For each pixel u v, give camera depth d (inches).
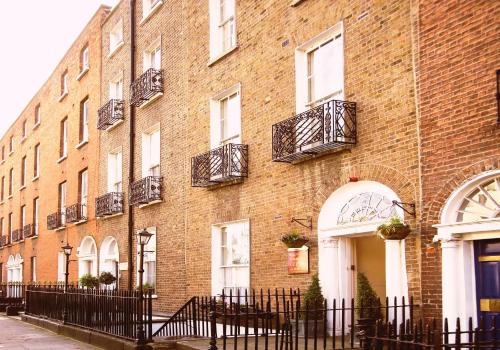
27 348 495.8
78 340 545.6
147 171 756.0
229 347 385.7
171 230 677.3
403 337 260.7
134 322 439.5
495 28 335.6
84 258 932.0
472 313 345.4
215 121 608.7
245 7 567.8
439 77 366.0
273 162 512.4
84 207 943.0
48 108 1179.9
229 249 573.9
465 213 350.3
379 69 417.1
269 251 508.7
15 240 1343.5
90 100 950.4
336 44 467.8
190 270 628.4
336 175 444.8
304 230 470.6
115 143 845.8
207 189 605.3
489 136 333.4
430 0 376.5
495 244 340.2
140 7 797.9
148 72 723.4
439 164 361.1
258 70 542.3
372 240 461.4
